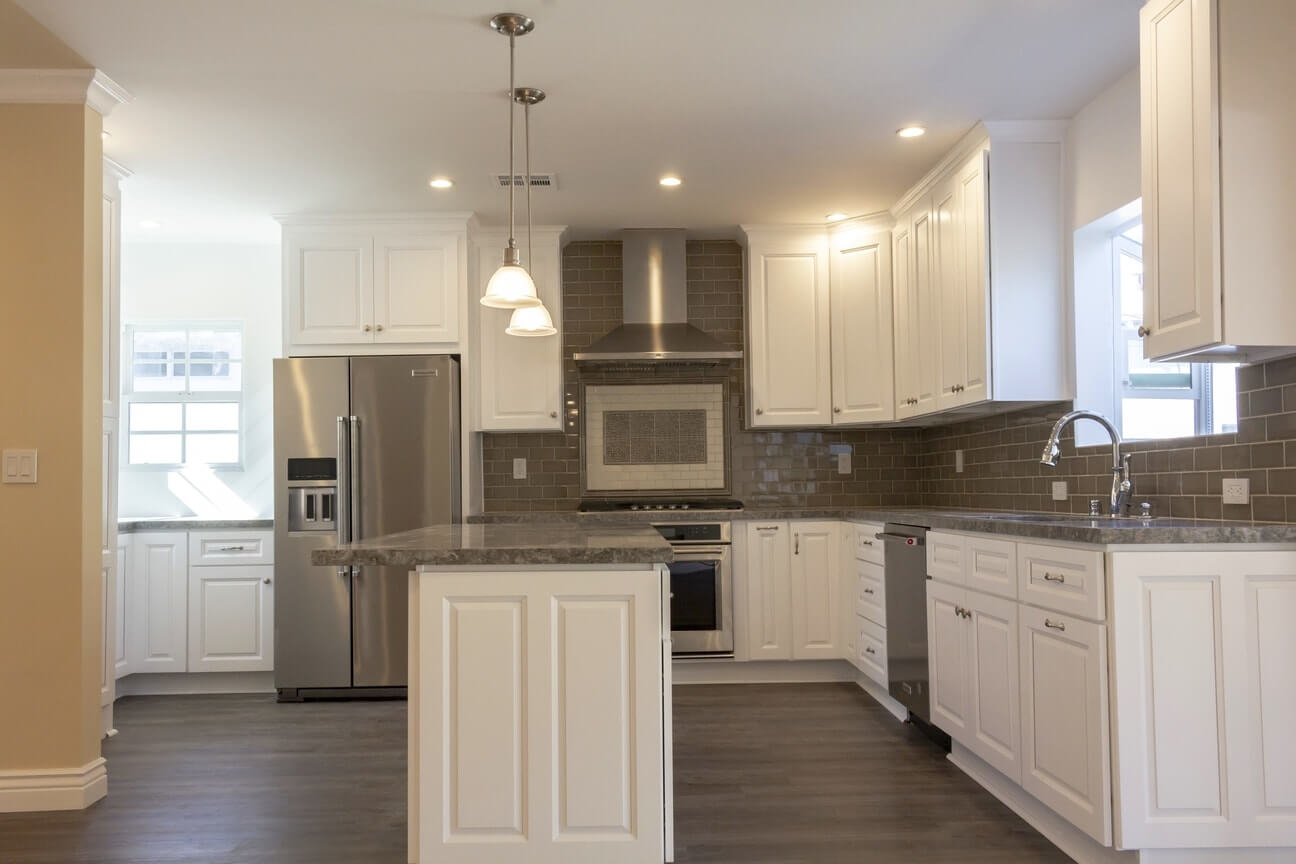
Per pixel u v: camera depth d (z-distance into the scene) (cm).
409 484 499
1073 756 262
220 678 518
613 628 240
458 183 461
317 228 516
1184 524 297
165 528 510
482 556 230
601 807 238
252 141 402
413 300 516
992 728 317
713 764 364
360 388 501
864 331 529
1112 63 337
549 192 477
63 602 330
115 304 420
